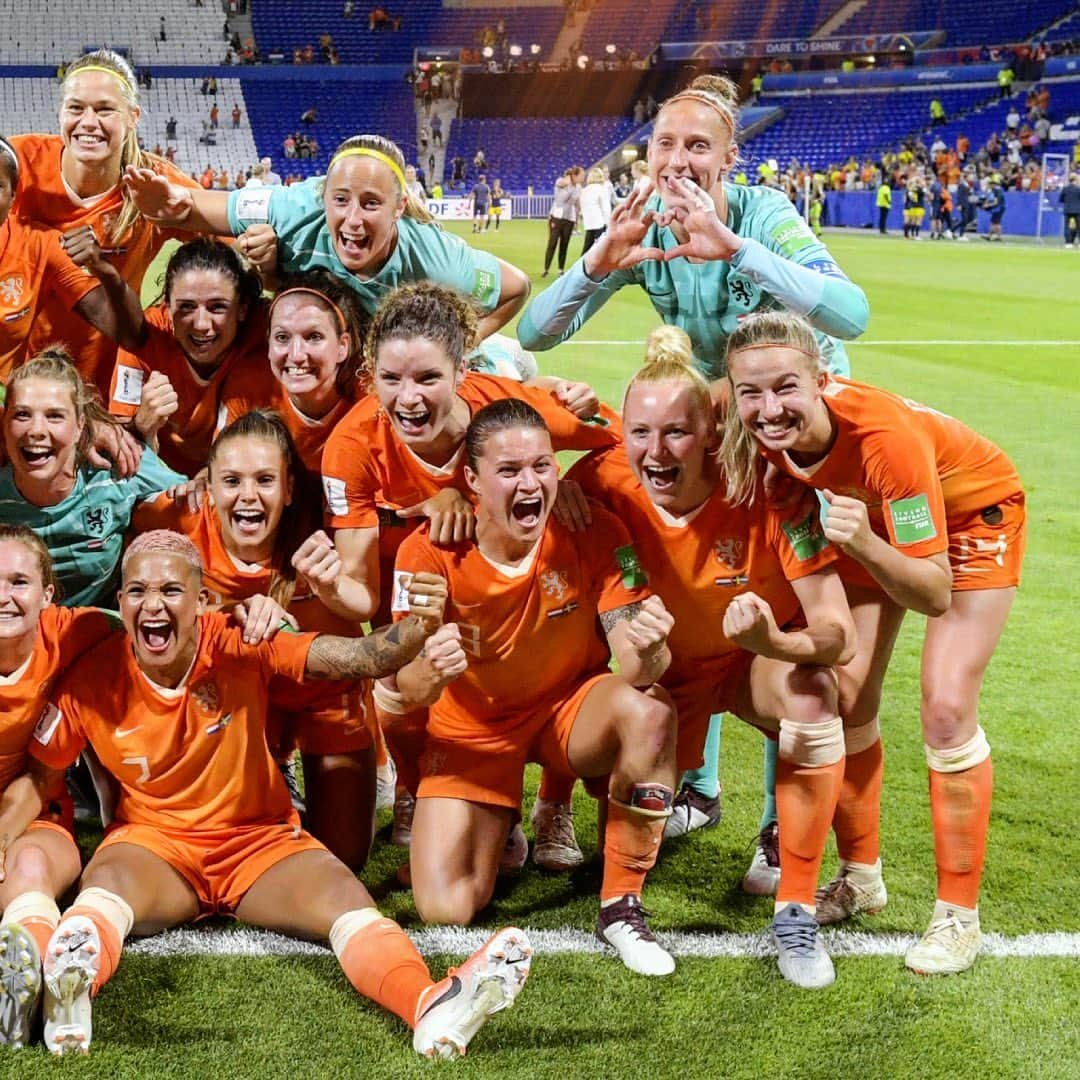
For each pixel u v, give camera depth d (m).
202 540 3.83
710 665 3.68
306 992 3.19
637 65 47.41
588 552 3.56
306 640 3.40
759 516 3.48
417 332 3.42
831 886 3.67
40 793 3.45
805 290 3.75
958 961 3.32
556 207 20.70
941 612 3.28
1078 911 3.65
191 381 4.33
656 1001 3.17
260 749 3.46
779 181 35.81
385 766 4.47
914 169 35.94
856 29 48.31
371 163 4.04
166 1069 2.86
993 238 33.59
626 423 3.43
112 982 3.21
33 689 3.36
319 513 3.89
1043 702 5.21
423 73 47.50
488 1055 2.94
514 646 3.53
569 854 3.93
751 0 49.59
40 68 46.56
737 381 3.21
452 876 3.54
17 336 4.45
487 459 3.33
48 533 3.83
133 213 4.72
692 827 4.19
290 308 3.86
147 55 48.41
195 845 3.40
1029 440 9.70
